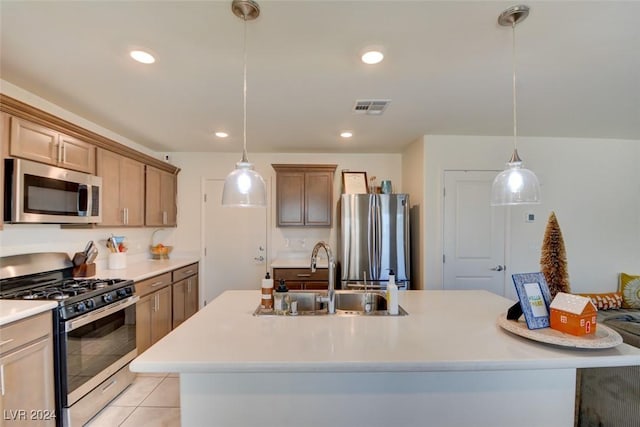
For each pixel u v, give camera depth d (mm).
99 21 1481
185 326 1526
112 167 2879
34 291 2090
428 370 1153
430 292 2312
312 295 2131
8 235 2232
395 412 1335
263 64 1900
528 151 3598
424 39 1637
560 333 1304
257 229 4336
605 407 1802
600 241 3676
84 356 2037
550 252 2414
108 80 2105
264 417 1316
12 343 1594
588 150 3658
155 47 1709
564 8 1392
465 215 3508
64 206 2262
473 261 3520
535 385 1358
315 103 2518
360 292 2154
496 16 1448
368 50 1742
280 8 1388
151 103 2518
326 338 1376
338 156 4352
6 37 1604
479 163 3516
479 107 2625
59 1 1333
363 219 3568
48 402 1797
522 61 1870
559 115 2842
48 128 2168
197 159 4305
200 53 1771
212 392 1309
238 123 3043
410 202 3928
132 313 2570
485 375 1347
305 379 1318
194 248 4297
